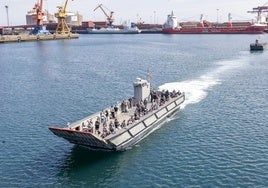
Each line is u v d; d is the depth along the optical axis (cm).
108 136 5000
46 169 4722
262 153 5106
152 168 4709
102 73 12462
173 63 14938
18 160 5022
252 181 4322
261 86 9706
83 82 10669
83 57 18038
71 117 7025
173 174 4541
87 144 5181
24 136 5969
